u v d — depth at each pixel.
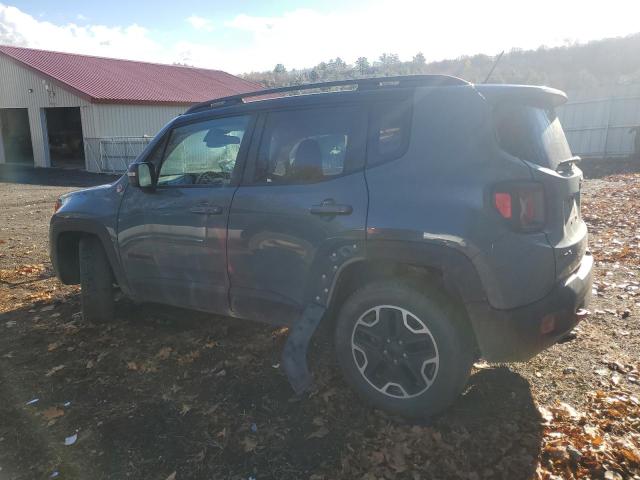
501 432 2.96
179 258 3.96
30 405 3.45
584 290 3.09
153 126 26.22
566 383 3.47
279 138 3.52
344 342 3.24
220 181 3.77
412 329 2.98
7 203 13.97
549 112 3.35
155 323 4.75
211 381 3.67
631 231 7.67
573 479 2.59
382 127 3.15
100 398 3.51
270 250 3.44
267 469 2.76
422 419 3.10
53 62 26.98
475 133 2.86
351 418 3.16
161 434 3.08
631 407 3.15
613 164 17.39
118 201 4.36
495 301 2.77
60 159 28.81
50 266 7.00
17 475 2.78
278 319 3.54
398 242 2.93
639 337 4.14
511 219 2.75
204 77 34.97
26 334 4.63
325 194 3.21
